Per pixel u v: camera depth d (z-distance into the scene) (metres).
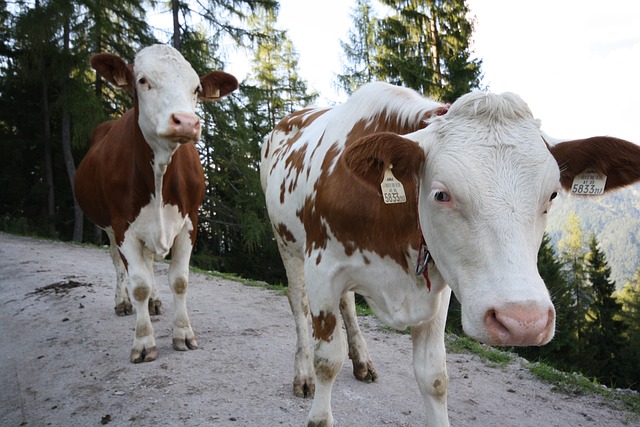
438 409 2.65
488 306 1.82
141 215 4.44
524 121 2.06
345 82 20.34
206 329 5.44
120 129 4.74
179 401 3.56
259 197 18.80
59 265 9.67
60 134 22.81
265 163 4.92
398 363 4.66
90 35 16.98
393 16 18.61
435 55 18.48
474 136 2.02
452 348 5.45
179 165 4.64
